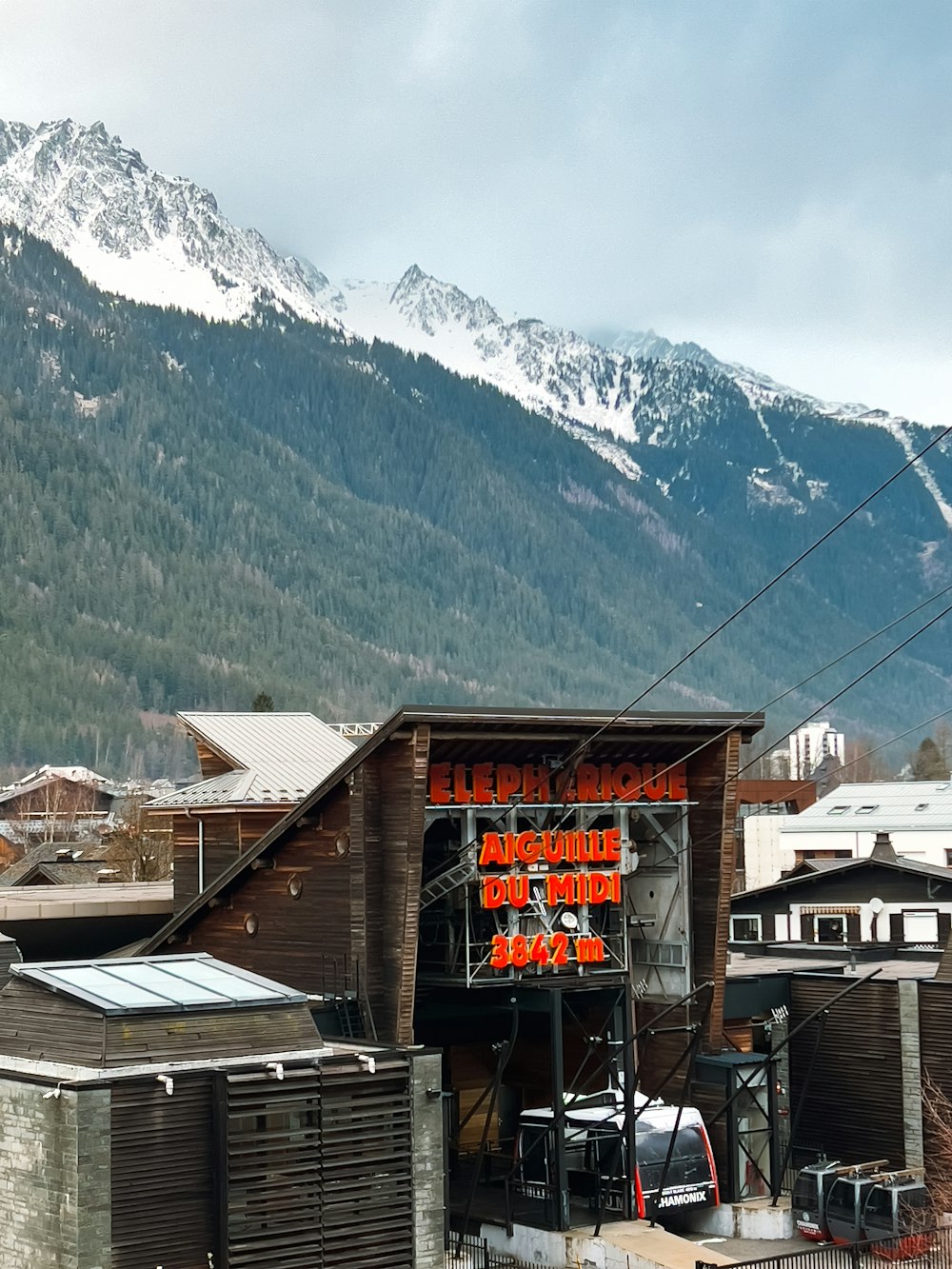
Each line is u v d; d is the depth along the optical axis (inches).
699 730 2228.1
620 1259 1925.4
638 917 2345.0
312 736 2881.4
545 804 2149.4
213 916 2294.5
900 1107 2263.8
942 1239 1904.5
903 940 3356.3
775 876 4566.9
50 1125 1455.5
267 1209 1531.7
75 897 2923.2
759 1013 2374.5
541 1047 2493.8
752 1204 2158.0
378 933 2055.9
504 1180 2149.4
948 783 4483.3
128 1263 1448.1
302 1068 1577.3
